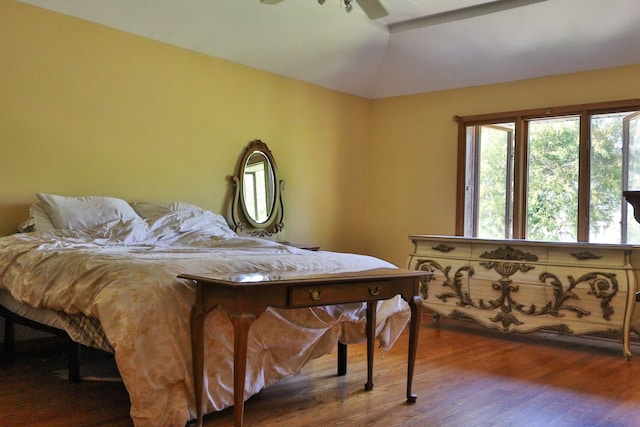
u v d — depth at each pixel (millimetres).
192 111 4473
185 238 3656
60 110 3701
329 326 2582
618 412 2492
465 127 5449
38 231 3230
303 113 5387
